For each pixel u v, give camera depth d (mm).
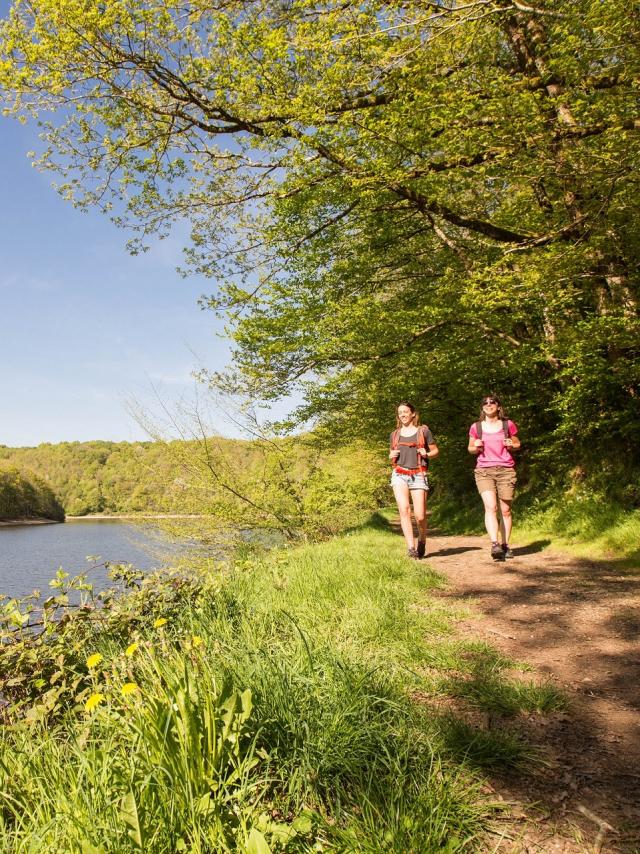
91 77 8039
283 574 4672
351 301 10945
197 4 8109
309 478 10586
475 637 3320
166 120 8922
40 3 7113
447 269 9734
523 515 10000
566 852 1462
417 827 1466
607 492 8047
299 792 1658
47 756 1818
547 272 7145
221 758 1600
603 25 5211
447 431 13922
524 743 2014
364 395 11695
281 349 10227
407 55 6820
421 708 2182
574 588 4668
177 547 9805
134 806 1402
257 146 9188
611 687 2562
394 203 9805
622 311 7480
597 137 6133
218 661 2186
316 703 2039
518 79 7254
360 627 3270
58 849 1340
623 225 7012
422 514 6672
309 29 6789
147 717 1612
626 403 8383
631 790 1734
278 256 11180
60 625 3135
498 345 10414
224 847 1357
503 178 7562
